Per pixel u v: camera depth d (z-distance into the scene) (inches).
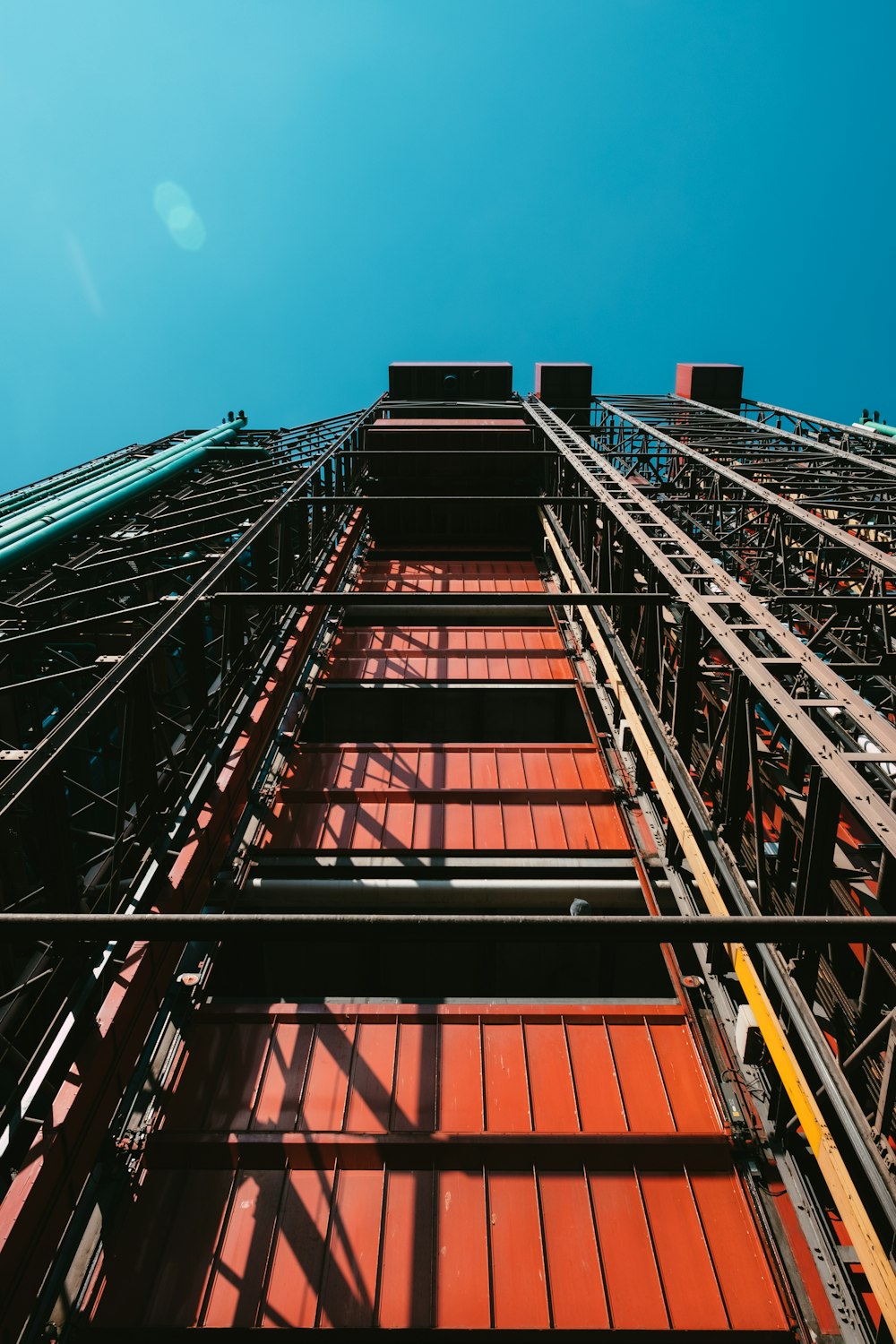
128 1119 260.4
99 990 257.4
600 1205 244.4
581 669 598.5
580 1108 272.2
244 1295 218.8
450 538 944.9
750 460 868.0
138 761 316.5
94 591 538.3
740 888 269.3
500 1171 253.9
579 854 407.2
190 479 1043.9
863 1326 207.3
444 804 446.6
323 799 447.5
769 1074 271.1
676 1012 309.0
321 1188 246.7
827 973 231.8
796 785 260.7
